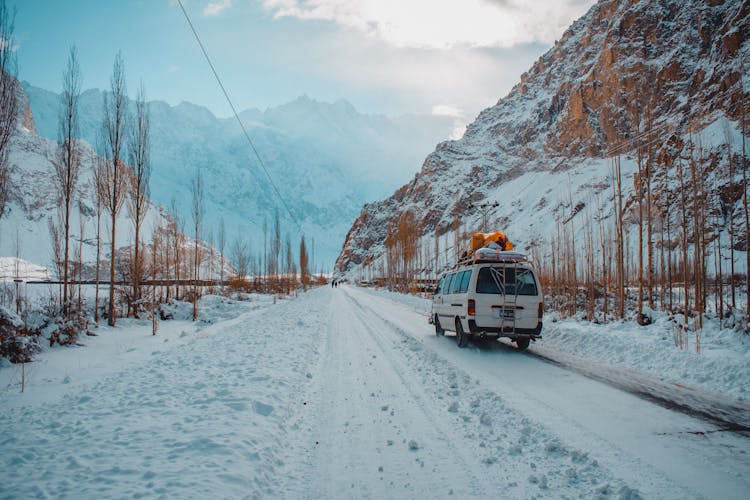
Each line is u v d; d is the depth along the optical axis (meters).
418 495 3.63
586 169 122.12
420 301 32.91
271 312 23.27
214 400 5.93
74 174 17.42
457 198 164.62
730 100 78.69
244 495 3.42
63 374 9.70
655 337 11.27
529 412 5.64
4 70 10.48
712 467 4.02
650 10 141.25
